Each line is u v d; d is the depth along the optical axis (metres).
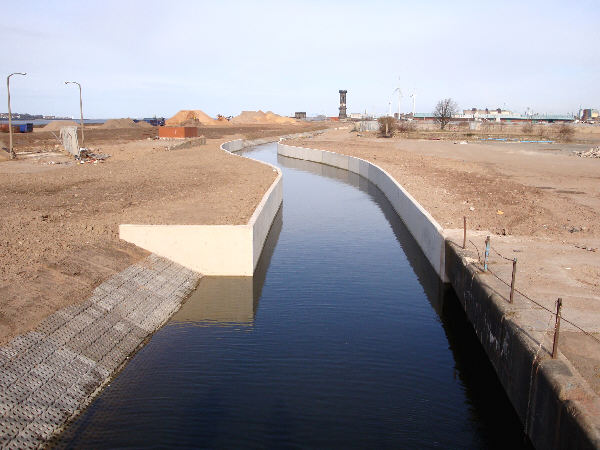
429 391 11.51
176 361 12.54
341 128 143.75
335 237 25.17
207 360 12.63
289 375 12.01
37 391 10.04
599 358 8.97
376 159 52.75
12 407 9.36
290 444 9.59
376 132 106.88
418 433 10.04
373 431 10.02
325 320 15.19
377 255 21.95
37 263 14.78
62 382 10.65
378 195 38.25
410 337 14.19
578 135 100.31
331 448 9.52
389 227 27.39
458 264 15.62
